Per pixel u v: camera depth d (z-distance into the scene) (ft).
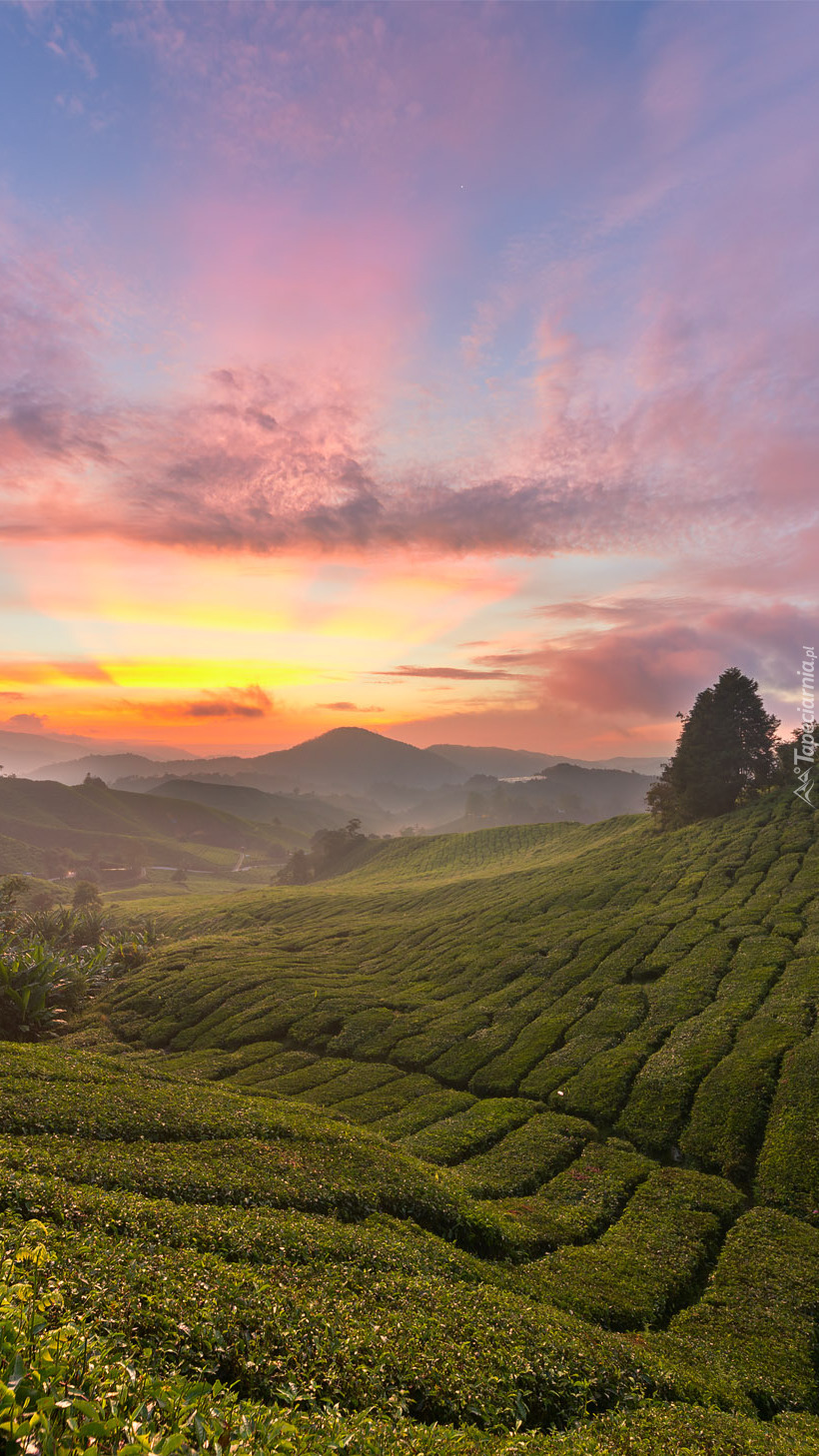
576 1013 187.01
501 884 387.34
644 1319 79.77
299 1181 84.74
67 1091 100.48
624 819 514.68
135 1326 40.45
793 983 170.40
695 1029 161.17
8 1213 53.62
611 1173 118.93
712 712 375.66
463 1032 189.47
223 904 497.87
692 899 257.96
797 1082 132.16
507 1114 143.02
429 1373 48.16
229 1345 43.09
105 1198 63.10
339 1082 168.14
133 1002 240.32
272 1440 28.55
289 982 246.68
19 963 213.46
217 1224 63.62
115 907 565.94
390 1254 69.41
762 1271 90.74
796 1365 73.46
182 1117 98.32
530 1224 99.86
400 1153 110.63
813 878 241.96
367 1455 33.32
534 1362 55.47
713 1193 110.93
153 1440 23.99
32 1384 25.04
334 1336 48.42
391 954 291.58
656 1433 51.26
